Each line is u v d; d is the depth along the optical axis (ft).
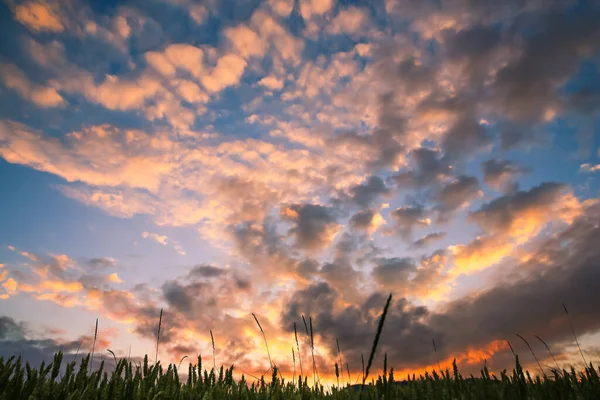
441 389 12.97
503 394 11.91
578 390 12.79
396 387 13.07
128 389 12.15
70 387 12.37
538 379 13.58
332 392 14.64
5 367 12.10
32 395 11.18
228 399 13.23
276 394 13.17
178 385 14.06
